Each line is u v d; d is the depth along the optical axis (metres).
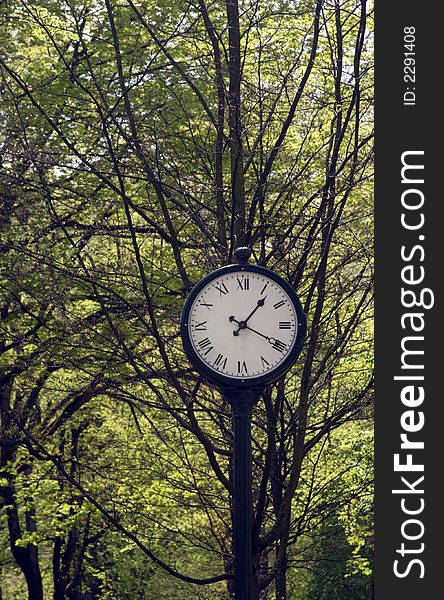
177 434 20.39
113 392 17.81
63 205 16.94
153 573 29.34
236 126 13.15
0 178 16.59
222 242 13.84
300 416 13.24
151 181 13.40
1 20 17.53
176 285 16.52
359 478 19.19
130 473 19.31
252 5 13.80
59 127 16.89
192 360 10.67
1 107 16.77
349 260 14.61
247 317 10.73
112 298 15.79
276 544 15.10
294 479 13.23
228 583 19.55
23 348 19.19
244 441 10.78
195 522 21.00
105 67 16.78
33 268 16.02
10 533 26.67
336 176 12.85
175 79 16.06
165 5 16.00
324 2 13.46
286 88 13.79
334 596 27.62
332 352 13.76
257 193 13.39
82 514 21.52
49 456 14.25
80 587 30.00
